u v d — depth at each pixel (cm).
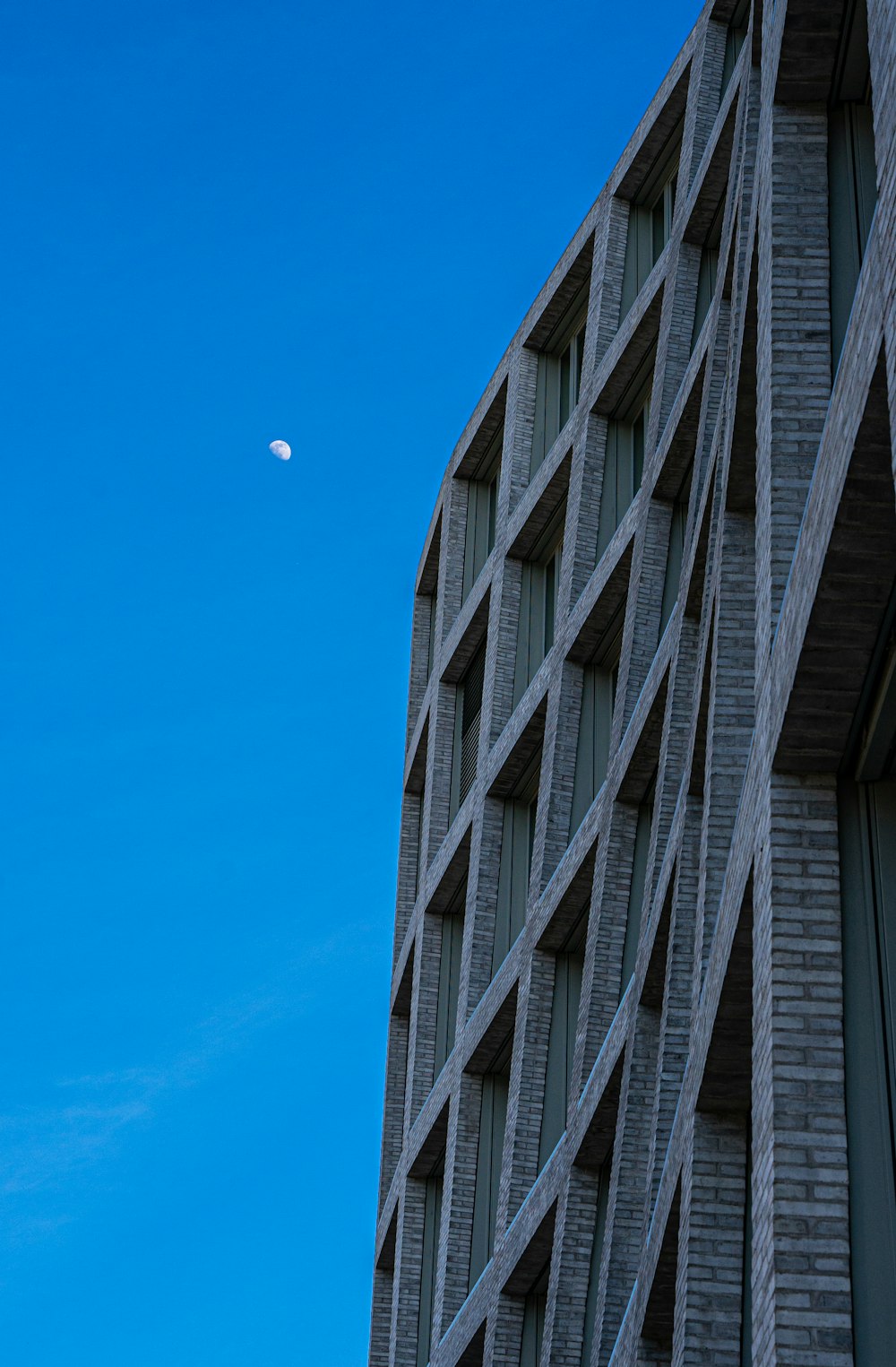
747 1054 1462
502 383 4062
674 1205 1664
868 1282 1008
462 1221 3294
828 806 1162
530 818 3584
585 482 3344
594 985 2661
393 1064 4172
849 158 1416
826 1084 1072
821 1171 1044
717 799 1722
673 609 2794
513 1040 3278
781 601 1271
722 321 2372
